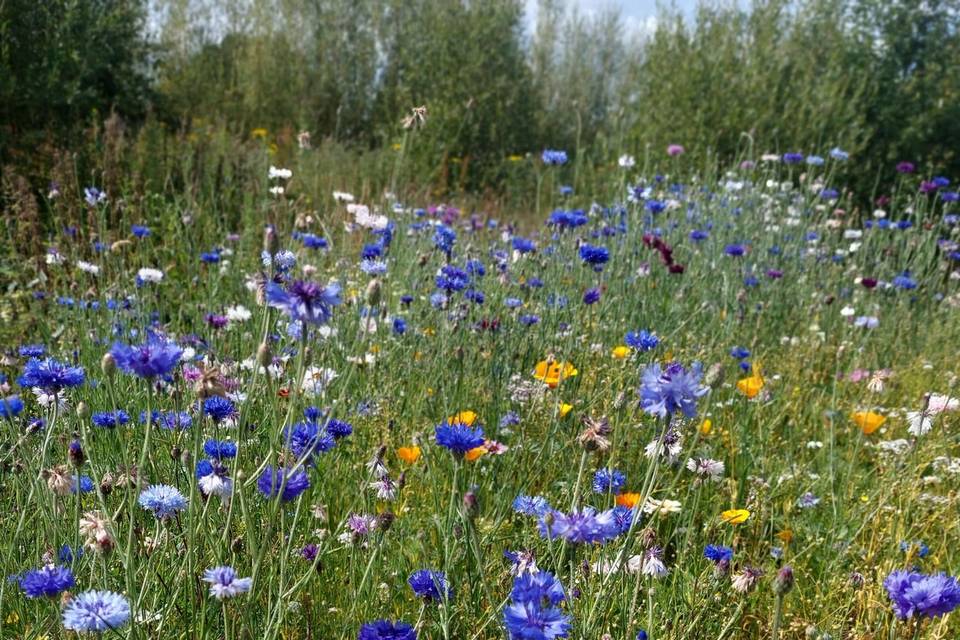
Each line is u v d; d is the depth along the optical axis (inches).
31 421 111.3
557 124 832.3
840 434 159.6
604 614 86.8
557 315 161.0
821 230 296.2
